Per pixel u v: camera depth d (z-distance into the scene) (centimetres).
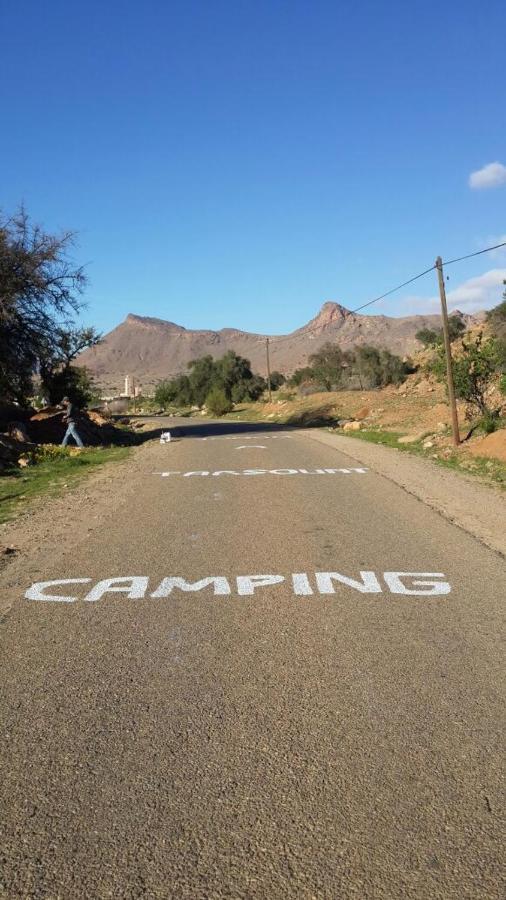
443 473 1550
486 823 305
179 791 333
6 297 2534
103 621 585
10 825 310
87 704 428
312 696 434
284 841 296
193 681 459
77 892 270
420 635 539
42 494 1373
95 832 304
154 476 1630
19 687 455
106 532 956
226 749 371
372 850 289
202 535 923
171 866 282
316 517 1042
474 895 265
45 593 670
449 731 387
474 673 466
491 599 630
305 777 343
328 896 265
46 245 2689
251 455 2134
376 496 1241
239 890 269
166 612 605
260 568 748
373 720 401
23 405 3309
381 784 336
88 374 6306
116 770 353
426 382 5091
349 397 5153
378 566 750
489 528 942
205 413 7188
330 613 596
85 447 2550
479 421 2369
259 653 507
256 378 9725
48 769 355
